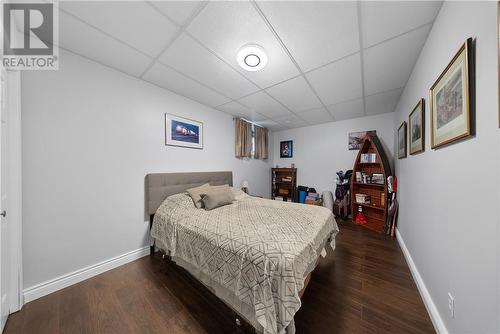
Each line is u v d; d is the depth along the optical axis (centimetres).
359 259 213
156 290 160
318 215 197
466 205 93
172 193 249
